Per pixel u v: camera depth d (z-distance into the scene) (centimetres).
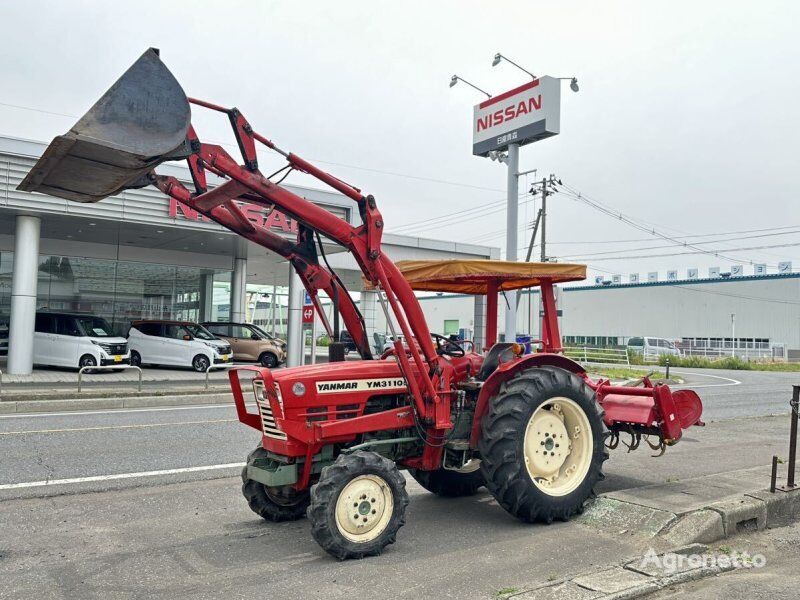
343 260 2908
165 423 1152
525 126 2002
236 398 591
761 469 716
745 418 1315
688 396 697
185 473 771
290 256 579
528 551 504
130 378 1919
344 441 544
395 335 546
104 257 2488
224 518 600
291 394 518
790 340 5147
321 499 477
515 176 2048
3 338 2259
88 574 459
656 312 5919
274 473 525
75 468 788
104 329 2152
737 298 5438
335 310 590
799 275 5119
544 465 585
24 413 1294
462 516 607
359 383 552
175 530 563
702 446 973
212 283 2744
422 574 456
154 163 450
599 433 605
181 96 450
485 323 682
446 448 594
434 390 563
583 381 611
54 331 2083
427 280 676
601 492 691
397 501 505
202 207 525
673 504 565
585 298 6456
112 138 424
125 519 595
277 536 548
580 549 507
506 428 556
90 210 1875
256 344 2572
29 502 646
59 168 449
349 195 532
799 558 492
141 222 1956
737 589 431
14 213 1852
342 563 479
